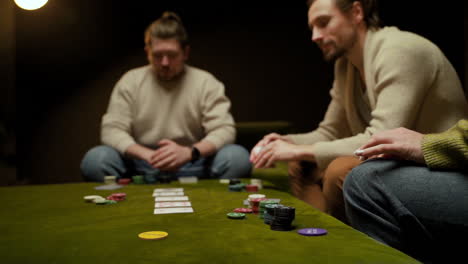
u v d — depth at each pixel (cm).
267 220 107
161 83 253
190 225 106
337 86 205
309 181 197
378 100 147
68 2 457
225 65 487
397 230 95
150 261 76
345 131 210
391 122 139
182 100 250
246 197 152
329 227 102
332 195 145
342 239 90
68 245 89
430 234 92
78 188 183
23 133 450
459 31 462
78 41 461
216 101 251
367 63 161
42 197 158
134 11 471
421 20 477
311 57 495
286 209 99
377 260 76
